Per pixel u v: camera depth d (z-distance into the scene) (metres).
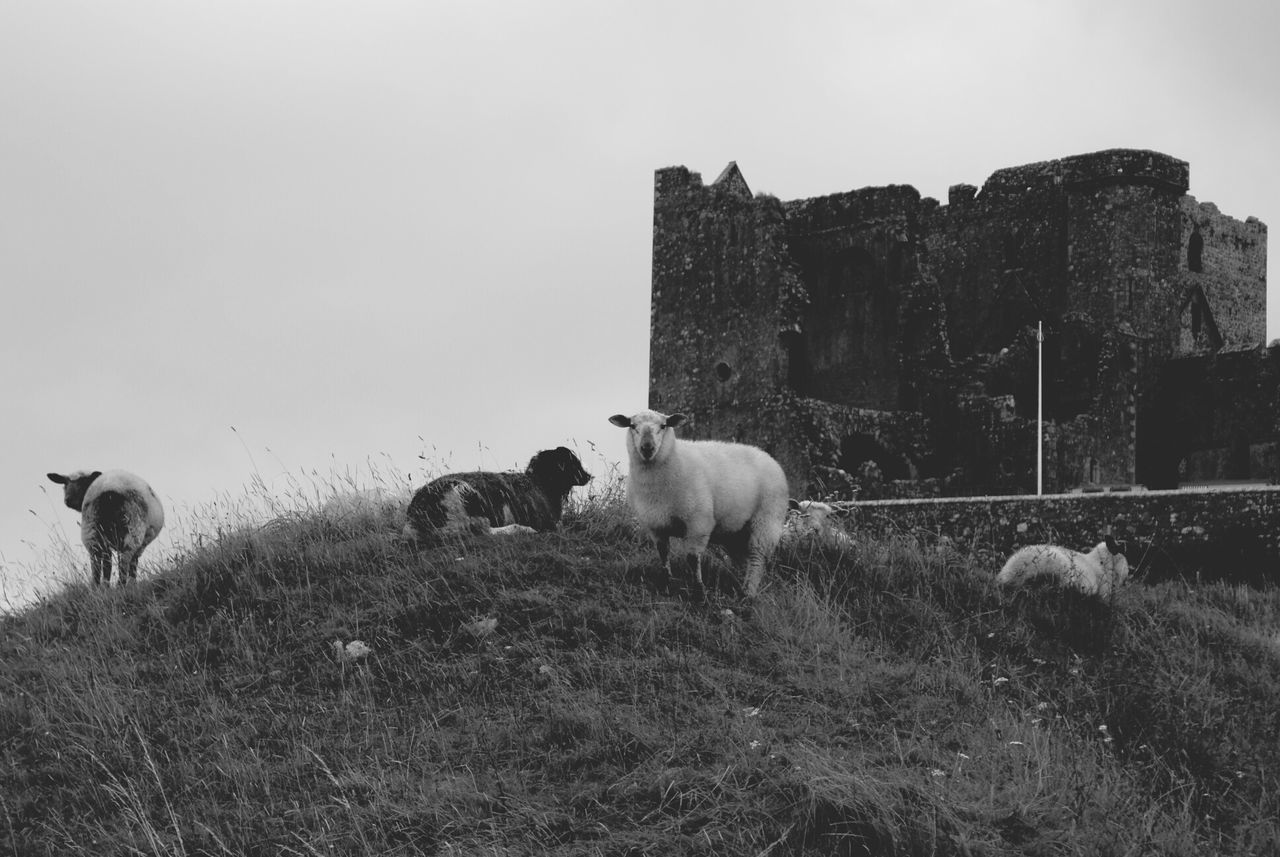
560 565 15.71
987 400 48.31
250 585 15.67
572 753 12.13
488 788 11.70
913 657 14.65
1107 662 15.75
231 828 11.30
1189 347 57.03
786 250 52.91
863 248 53.69
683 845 10.82
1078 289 54.16
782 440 48.91
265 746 12.72
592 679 13.48
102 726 12.93
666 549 15.46
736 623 14.64
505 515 17.28
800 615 14.95
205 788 12.08
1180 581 26.36
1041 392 49.47
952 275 57.78
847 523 32.97
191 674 14.11
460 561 15.72
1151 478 52.84
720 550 16.61
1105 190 53.97
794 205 55.75
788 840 10.77
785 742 12.35
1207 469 51.94
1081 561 19.91
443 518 16.81
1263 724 14.74
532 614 14.60
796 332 52.06
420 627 14.52
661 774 11.63
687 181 55.88
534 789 11.75
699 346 54.44
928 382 50.91
